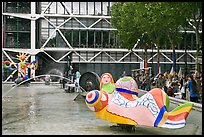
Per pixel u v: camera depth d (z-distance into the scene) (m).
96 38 61.19
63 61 60.69
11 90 34.22
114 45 61.34
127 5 36.91
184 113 10.53
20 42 60.72
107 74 12.80
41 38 60.31
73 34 60.66
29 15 59.94
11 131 12.41
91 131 12.32
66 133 11.97
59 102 23.48
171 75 28.89
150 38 39.88
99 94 11.89
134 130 12.36
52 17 60.44
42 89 38.97
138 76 39.47
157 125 10.69
